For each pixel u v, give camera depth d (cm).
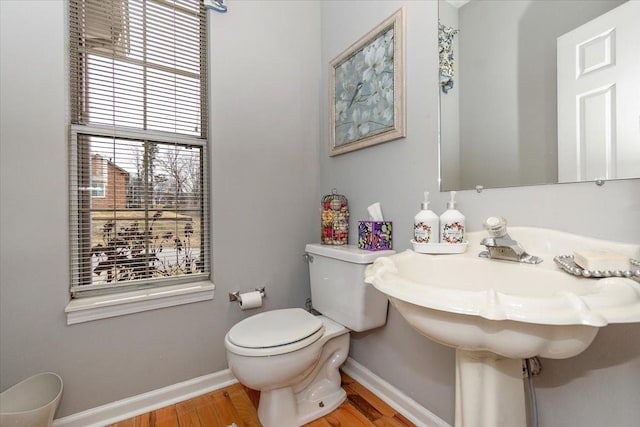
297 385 133
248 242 165
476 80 106
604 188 76
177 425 128
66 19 126
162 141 150
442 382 117
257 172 168
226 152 158
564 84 84
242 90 163
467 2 109
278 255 175
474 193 107
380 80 144
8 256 113
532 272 77
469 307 55
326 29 185
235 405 141
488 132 102
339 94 172
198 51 158
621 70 73
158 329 141
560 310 51
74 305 123
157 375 141
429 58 121
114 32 138
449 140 114
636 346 73
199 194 160
